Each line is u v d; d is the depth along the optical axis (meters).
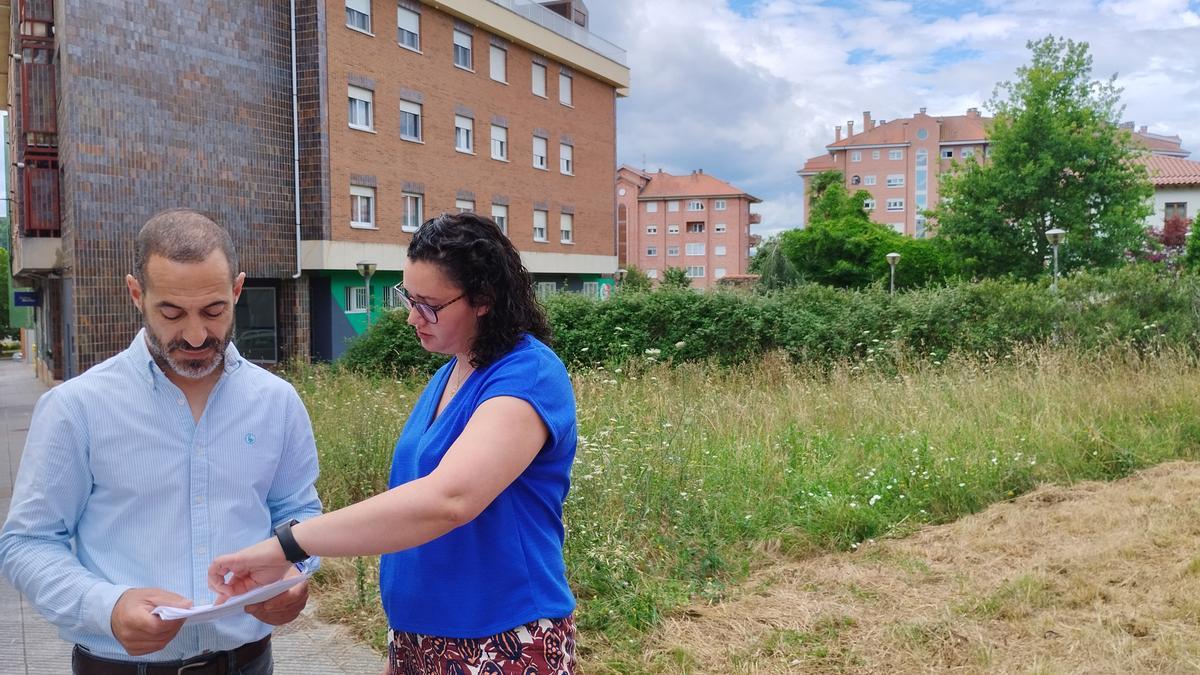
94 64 19.59
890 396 9.41
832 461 7.24
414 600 1.95
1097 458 7.29
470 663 1.89
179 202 21.25
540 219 34.28
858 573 5.00
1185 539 5.20
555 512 1.98
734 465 6.98
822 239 48.94
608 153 38.66
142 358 1.92
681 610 4.51
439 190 28.62
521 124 32.84
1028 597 4.43
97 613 1.74
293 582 1.82
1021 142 32.81
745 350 14.44
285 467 2.12
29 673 4.25
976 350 13.08
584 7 41.34
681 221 92.44
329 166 24.22
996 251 33.00
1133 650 3.84
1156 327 12.45
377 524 1.66
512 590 1.89
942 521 6.12
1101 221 32.41
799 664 3.88
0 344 65.00
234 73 22.52
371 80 25.67
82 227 19.39
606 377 11.65
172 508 1.91
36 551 1.83
